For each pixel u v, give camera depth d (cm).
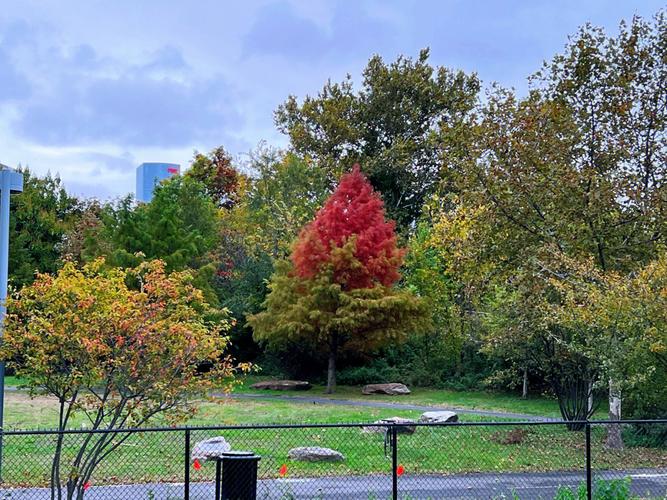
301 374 3688
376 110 5375
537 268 1970
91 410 1166
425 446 1641
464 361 3456
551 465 1468
